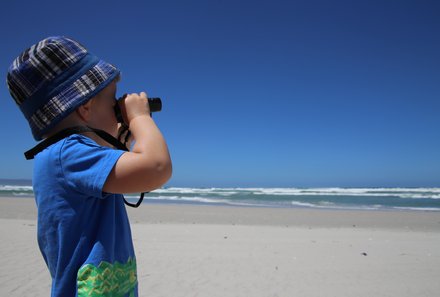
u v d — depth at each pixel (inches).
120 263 56.9
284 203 1107.3
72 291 52.3
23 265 257.0
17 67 52.9
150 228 450.0
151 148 51.1
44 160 53.2
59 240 52.6
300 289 222.4
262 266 270.5
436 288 225.8
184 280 235.8
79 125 54.4
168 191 1827.0
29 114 53.6
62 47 53.3
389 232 465.1
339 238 398.3
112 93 57.7
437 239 402.3
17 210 716.0
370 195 1504.7
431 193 1585.9
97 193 50.3
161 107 60.8
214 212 734.5
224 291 217.2
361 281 238.4
